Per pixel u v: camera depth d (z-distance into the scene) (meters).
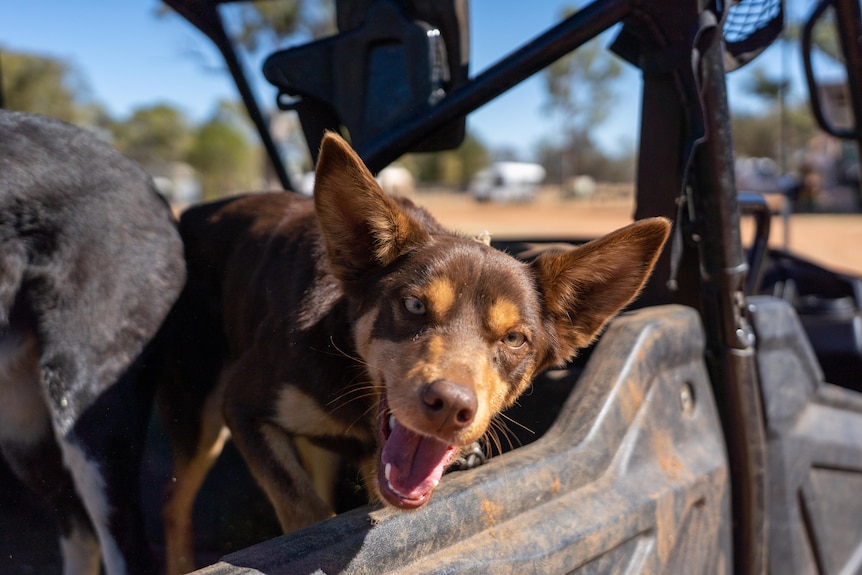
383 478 0.44
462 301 0.51
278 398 0.57
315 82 0.63
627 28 0.57
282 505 0.55
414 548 0.38
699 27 0.54
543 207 10.01
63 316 0.51
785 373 0.62
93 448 0.51
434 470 0.45
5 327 0.50
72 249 0.51
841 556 0.68
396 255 0.55
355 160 0.51
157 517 0.56
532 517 0.43
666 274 0.62
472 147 14.73
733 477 0.59
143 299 0.54
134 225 0.55
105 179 0.54
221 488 0.66
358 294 0.55
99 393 0.52
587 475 0.47
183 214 0.73
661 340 0.54
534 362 0.55
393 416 0.48
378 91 0.62
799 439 0.63
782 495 0.62
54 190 0.51
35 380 0.53
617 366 0.52
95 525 0.51
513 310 0.52
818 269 0.97
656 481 0.50
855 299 0.92
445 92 0.64
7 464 0.54
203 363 0.63
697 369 0.58
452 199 12.23
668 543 0.50
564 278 0.55
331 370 0.56
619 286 0.54
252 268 0.65
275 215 0.68
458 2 0.61
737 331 0.58
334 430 0.58
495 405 0.51
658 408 0.53
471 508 0.40
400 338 0.51
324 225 0.53
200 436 0.62
